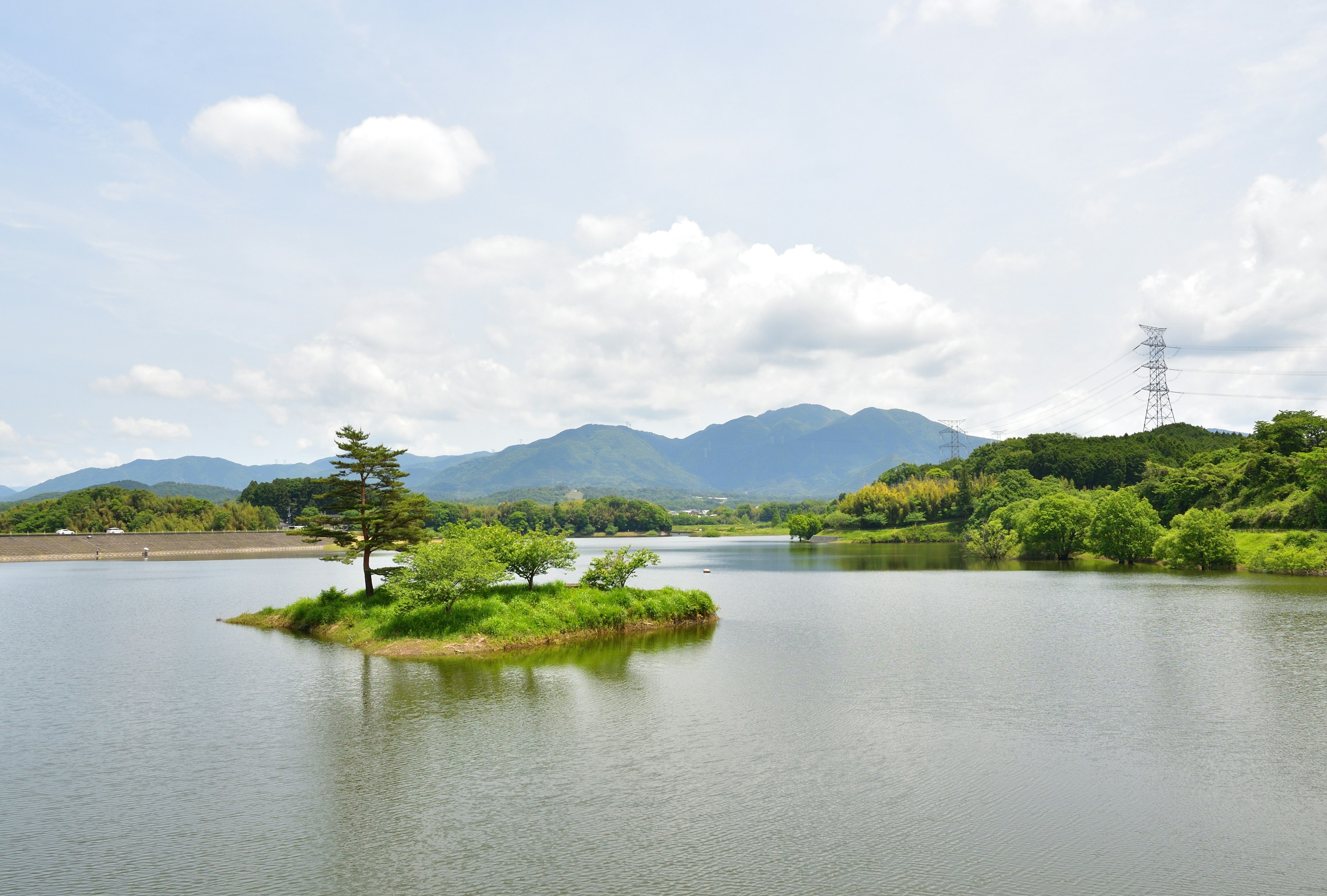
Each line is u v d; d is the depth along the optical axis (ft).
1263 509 425.69
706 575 435.12
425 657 179.83
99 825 84.89
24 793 94.79
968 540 627.87
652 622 226.58
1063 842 78.64
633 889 69.05
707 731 117.39
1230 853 76.18
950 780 95.96
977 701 134.21
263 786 96.12
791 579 398.83
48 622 251.60
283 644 204.64
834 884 69.92
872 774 98.02
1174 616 234.79
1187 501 491.31
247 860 75.82
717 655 180.34
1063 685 146.20
